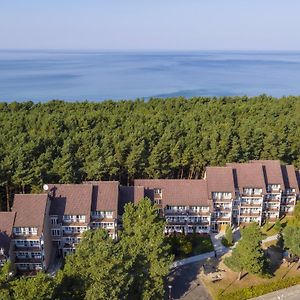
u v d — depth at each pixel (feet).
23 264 250.98
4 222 245.86
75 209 268.62
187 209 300.81
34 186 305.53
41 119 418.31
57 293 170.40
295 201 341.62
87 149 342.23
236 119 462.60
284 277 250.98
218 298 226.17
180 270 258.16
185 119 437.99
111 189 282.56
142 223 236.43
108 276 174.40
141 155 342.85
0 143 343.87
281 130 411.54
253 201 323.16
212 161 358.64
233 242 297.33
